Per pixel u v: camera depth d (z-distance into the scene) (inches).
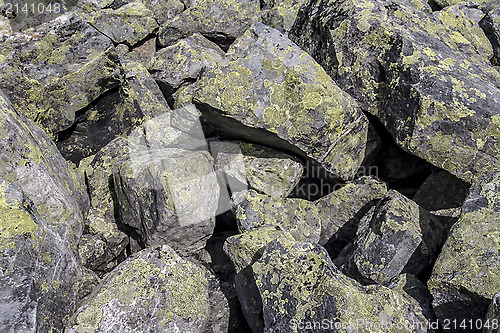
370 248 172.2
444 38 215.5
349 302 136.6
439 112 184.5
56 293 157.2
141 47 283.4
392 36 200.5
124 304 153.7
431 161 190.1
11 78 217.0
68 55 229.9
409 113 190.9
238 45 199.8
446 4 287.0
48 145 196.9
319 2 228.7
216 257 206.4
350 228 207.6
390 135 218.8
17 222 149.2
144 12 275.1
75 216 185.3
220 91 191.9
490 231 151.6
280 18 269.0
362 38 207.3
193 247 200.5
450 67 192.7
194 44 254.8
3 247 142.6
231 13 273.4
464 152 185.5
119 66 243.3
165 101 247.9
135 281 158.2
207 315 166.2
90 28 232.7
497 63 252.7
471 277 145.6
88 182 213.9
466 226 155.5
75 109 234.5
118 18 270.7
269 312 149.8
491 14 254.1
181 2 300.4
